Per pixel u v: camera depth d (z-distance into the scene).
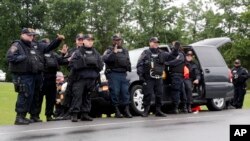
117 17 58.94
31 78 9.34
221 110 13.04
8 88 27.41
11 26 59.22
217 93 12.70
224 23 59.50
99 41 56.16
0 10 59.59
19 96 9.24
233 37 56.75
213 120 9.64
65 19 58.94
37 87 9.78
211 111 12.61
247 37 56.59
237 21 58.50
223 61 13.29
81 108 9.82
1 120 14.16
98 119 10.12
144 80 10.88
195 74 12.23
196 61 12.55
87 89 9.81
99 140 6.79
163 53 11.00
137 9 54.53
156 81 10.87
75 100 9.66
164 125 8.73
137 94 11.16
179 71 11.59
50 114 10.47
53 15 59.22
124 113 11.10
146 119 10.05
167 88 11.73
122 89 10.59
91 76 9.78
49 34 59.72
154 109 12.25
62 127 8.52
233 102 16.33
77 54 9.76
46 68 10.27
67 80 10.77
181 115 11.09
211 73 12.63
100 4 58.50
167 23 54.03
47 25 59.84
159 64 10.87
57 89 11.10
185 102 12.05
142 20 53.88
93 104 10.78
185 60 11.98
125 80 10.62
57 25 60.22
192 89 12.30
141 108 11.20
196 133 7.50
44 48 10.04
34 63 9.34
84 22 56.56
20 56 9.20
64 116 10.54
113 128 8.30
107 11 58.19
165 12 53.44
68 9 58.69
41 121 9.93
